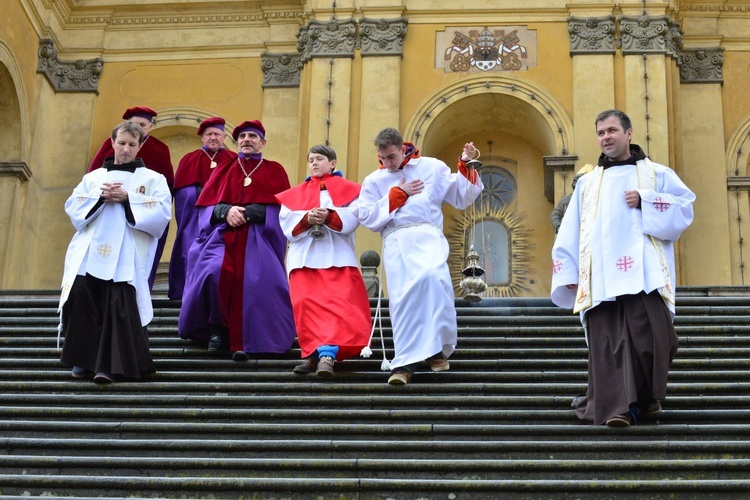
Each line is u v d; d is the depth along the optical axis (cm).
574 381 955
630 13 2094
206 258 1063
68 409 924
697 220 2069
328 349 962
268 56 2220
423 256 979
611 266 880
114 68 2245
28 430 902
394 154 1018
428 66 2102
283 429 880
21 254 2089
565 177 2016
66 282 996
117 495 809
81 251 1004
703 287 1465
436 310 957
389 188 1022
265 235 1080
